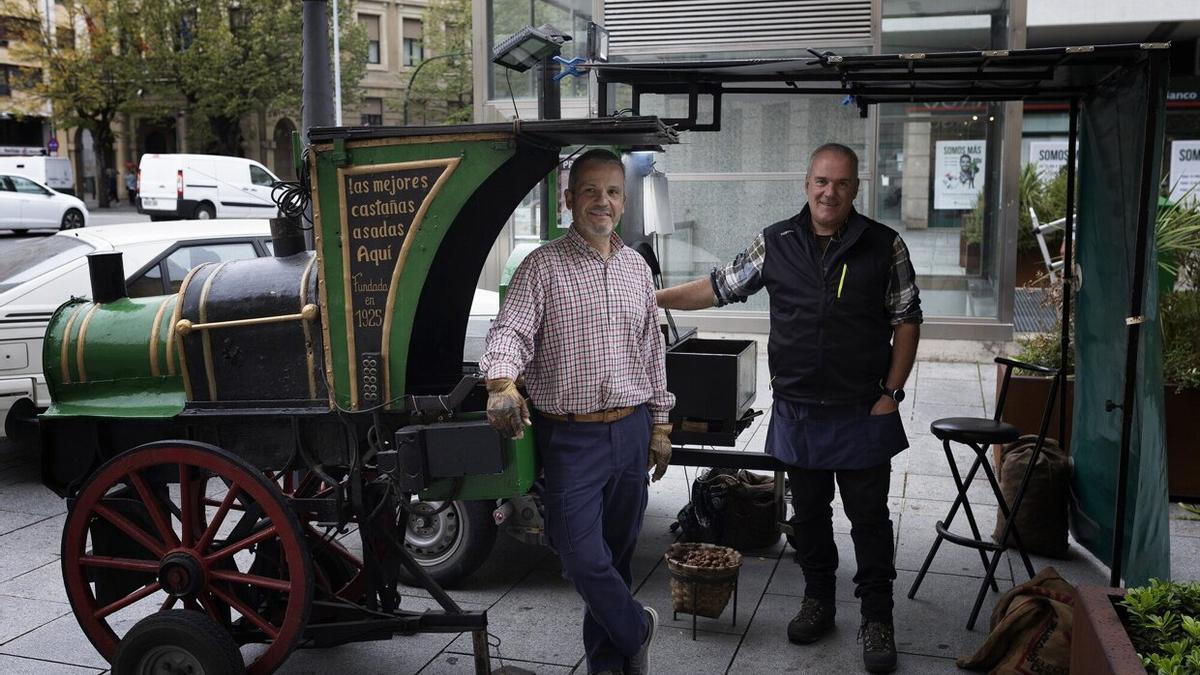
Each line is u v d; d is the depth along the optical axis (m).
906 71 4.41
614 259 3.40
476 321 5.85
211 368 3.49
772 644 4.06
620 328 3.34
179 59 38.00
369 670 3.86
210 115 39.50
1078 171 4.90
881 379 3.92
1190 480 5.77
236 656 3.27
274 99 38.50
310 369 3.41
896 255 3.86
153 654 3.32
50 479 3.79
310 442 3.50
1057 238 12.27
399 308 3.24
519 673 3.57
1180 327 5.90
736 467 4.48
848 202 3.85
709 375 4.49
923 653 3.96
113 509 3.48
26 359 6.27
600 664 3.51
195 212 26.95
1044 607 3.72
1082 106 4.82
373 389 3.28
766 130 10.14
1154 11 15.54
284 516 3.29
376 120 51.56
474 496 3.30
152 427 3.65
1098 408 4.64
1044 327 8.93
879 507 3.92
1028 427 5.84
